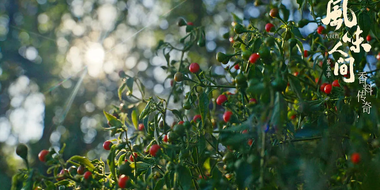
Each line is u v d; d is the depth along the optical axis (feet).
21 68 8.23
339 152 1.71
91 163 1.87
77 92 7.20
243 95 1.77
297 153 1.69
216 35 6.59
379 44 2.02
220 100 1.86
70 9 8.22
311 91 2.01
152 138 1.97
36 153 6.92
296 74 2.08
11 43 8.23
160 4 7.65
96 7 8.02
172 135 1.78
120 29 7.76
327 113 1.83
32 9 8.57
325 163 1.69
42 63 8.04
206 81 1.90
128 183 1.72
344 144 1.76
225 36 2.23
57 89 7.56
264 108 1.55
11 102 8.13
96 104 7.07
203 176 1.82
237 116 1.84
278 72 1.56
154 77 6.84
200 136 1.83
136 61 7.32
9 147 7.96
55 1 8.24
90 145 6.59
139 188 1.71
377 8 1.94
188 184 1.71
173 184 1.75
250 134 1.60
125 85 2.05
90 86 7.22
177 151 1.82
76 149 6.53
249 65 1.76
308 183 1.60
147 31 7.64
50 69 7.97
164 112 1.89
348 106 1.77
